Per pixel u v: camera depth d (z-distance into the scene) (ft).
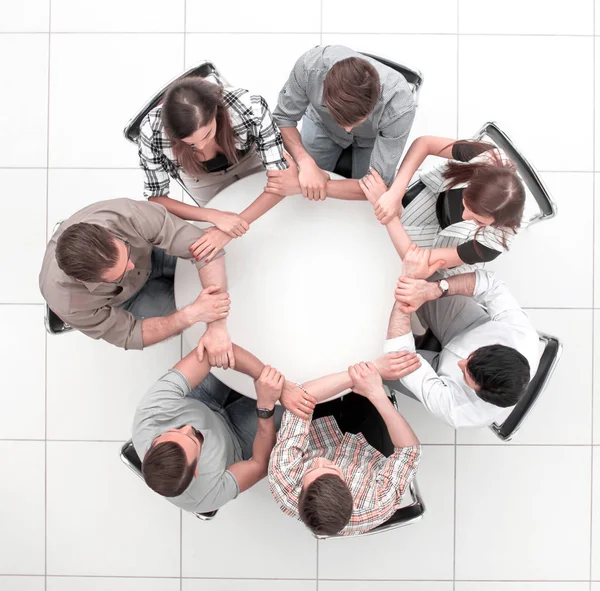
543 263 7.98
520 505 8.01
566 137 7.98
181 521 8.04
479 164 5.40
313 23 7.97
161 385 5.61
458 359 5.88
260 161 6.13
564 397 8.00
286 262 5.79
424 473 8.00
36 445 8.02
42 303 8.00
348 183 5.76
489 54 7.98
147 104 5.74
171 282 6.54
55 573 8.05
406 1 7.95
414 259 5.63
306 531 8.03
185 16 7.97
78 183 8.02
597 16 7.95
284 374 5.82
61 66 7.98
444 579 8.04
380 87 4.87
